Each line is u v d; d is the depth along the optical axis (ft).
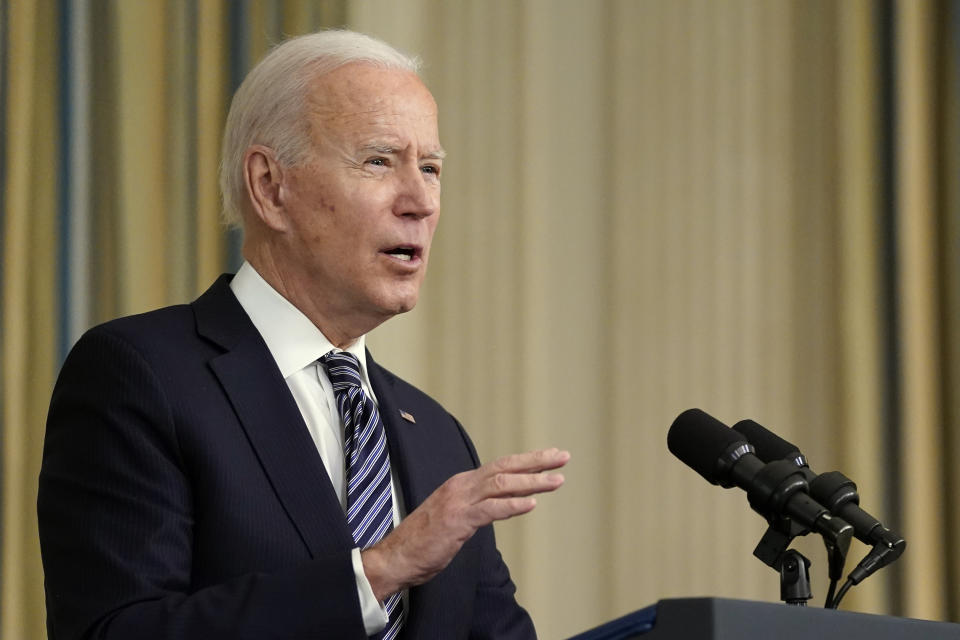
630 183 56.13
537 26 55.83
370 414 25.73
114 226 47.55
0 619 44.19
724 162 56.03
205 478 23.24
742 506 54.29
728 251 55.67
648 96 56.49
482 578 27.22
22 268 45.70
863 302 54.24
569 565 54.19
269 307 25.95
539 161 55.26
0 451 44.86
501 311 54.29
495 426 53.78
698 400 55.01
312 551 23.26
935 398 53.57
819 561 52.85
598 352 55.52
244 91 26.84
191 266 48.03
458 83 54.85
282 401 24.52
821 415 55.01
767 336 55.26
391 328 52.47
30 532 45.06
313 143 25.71
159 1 48.80
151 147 48.01
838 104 55.47
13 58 46.34
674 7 56.75
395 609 24.64
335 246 25.49
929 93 54.54
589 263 55.88
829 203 55.77
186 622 21.08
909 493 53.01
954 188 54.49
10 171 45.85
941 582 52.90
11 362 45.16
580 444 54.90
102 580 22.04
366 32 52.37
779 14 56.59
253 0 49.96
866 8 55.42
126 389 23.45
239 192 26.81
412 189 25.71
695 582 54.08
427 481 26.18
